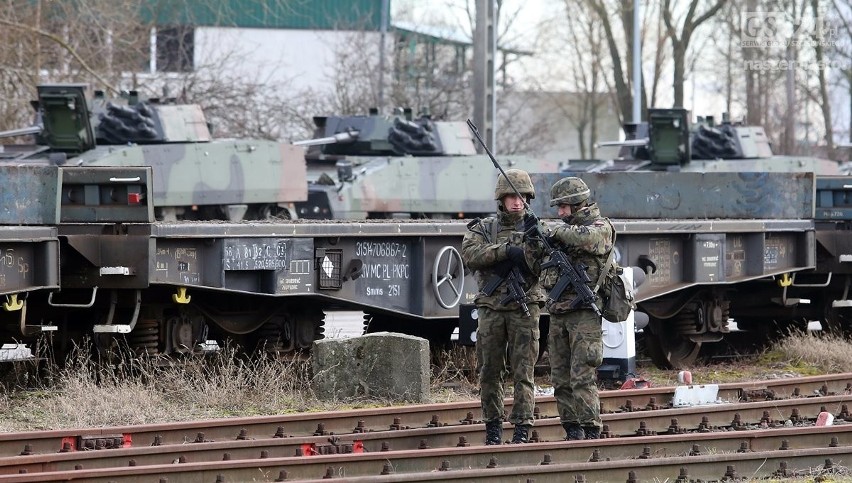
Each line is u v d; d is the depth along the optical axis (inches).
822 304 2284.7
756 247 2066.9
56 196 1497.3
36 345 1641.2
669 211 2097.7
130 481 1007.0
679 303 2021.4
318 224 1652.3
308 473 1069.8
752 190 2118.6
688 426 1379.2
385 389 1557.6
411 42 5354.3
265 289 1619.1
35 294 1600.6
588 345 1216.8
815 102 6835.6
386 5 5393.7
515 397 1237.1
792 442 1252.5
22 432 1182.3
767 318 2301.9
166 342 1627.7
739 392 1585.9
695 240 1971.0
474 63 3282.5
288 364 1647.4
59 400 1441.9
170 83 4266.7
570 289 1220.5
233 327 1691.7
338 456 1080.8
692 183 2111.2
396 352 1558.8
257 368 1626.5
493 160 1225.4
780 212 2128.4
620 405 1497.3
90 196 1509.6
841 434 1268.5
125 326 1529.3
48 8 3713.1
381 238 1722.4
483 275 1244.5
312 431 1291.8
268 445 1160.8
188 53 4707.2
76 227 1505.9
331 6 5585.6
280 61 4822.8
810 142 7460.6
